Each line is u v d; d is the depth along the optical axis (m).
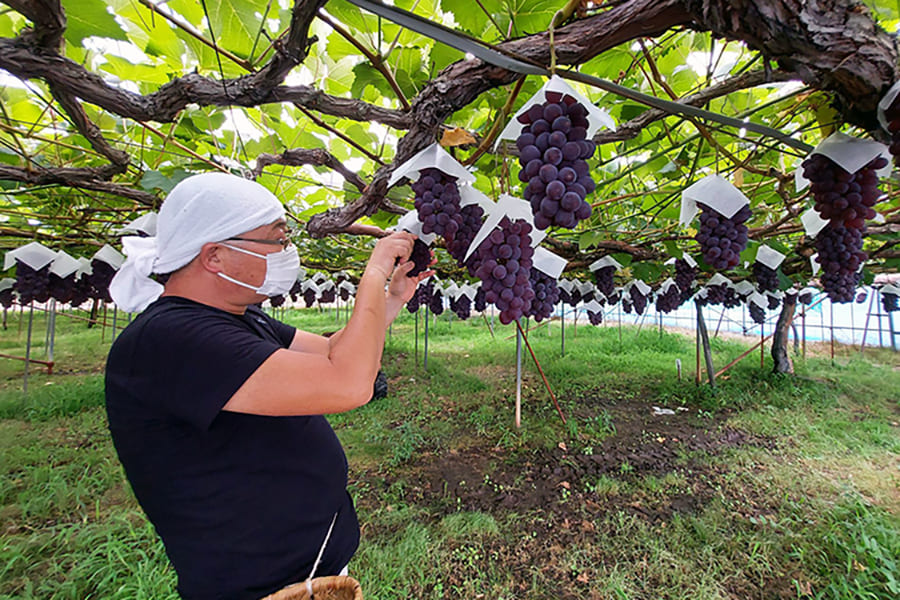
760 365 9.52
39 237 4.14
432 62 1.84
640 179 3.64
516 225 1.31
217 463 1.07
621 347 11.98
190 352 0.98
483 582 2.98
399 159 1.52
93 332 13.99
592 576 3.03
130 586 2.65
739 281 7.13
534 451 5.04
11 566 2.85
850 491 4.03
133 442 1.04
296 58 1.33
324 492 1.29
